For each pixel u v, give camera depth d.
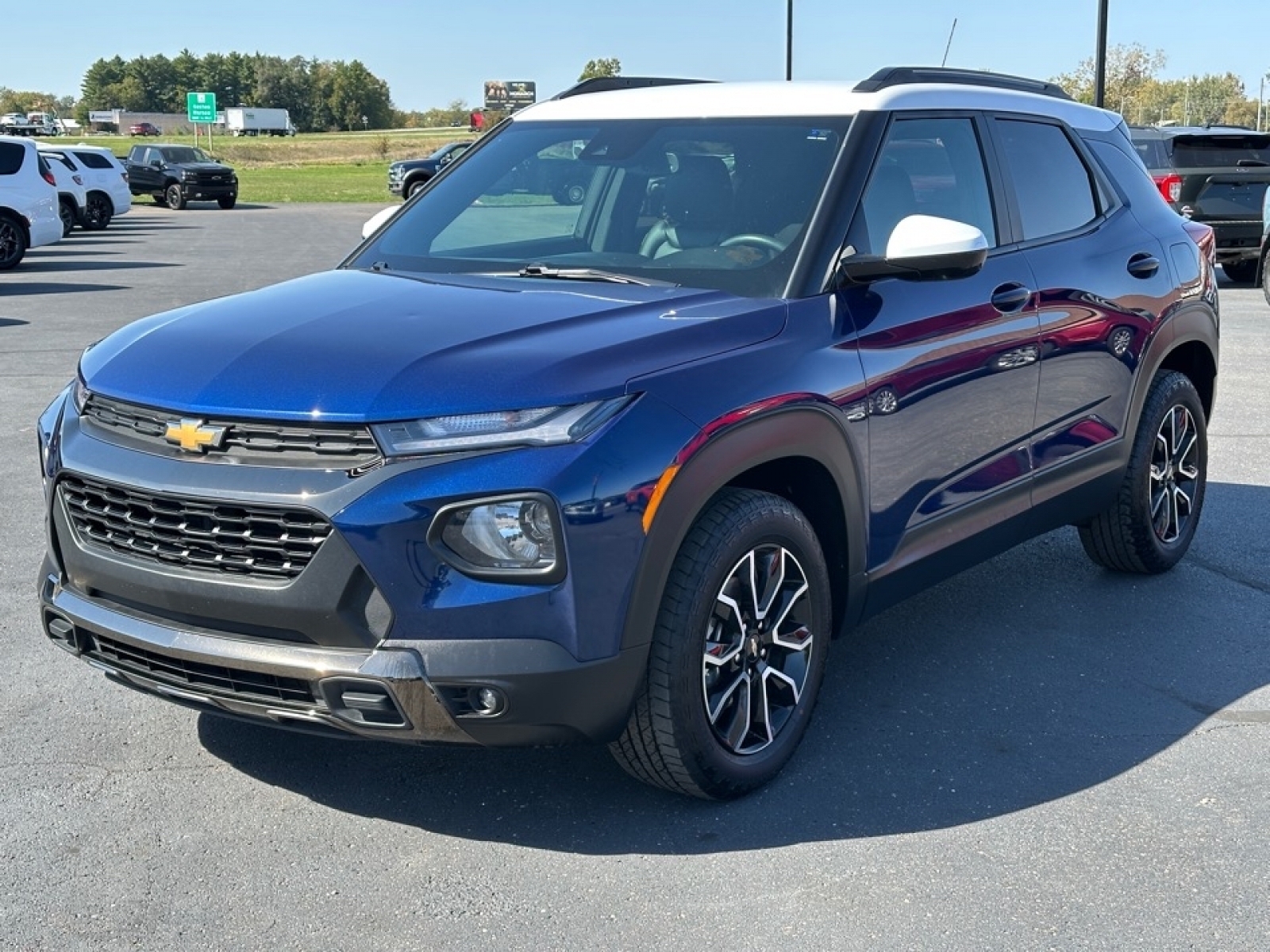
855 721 4.07
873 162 4.01
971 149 4.46
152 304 15.32
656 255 3.99
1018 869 3.21
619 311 3.49
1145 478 5.24
